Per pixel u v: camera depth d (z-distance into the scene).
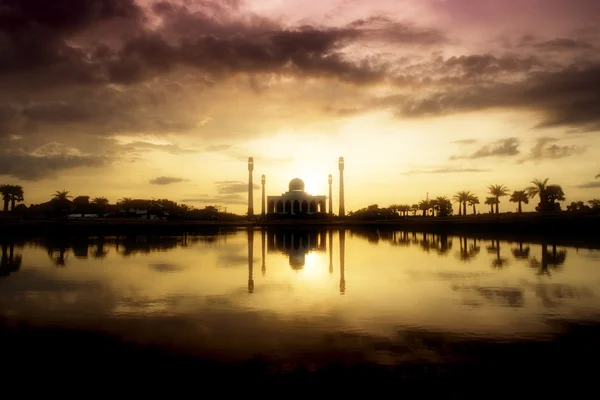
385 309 19.52
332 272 31.16
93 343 15.02
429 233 80.31
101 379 12.10
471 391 11.28
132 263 36.88
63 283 26.95
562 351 13.95
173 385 11.71
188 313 19.08
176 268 33.75
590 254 40.06
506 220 81.88
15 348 14.59
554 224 66.44
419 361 13.16
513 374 12.24
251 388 11.51
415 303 20.69
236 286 25.70
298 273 30.78
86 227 88.62
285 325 17.02
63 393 11.33
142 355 13.82
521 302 20.70
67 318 18.33
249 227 105.88
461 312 18.84
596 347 14.27
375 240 63.94
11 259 39.78
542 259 36.84
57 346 14.73
